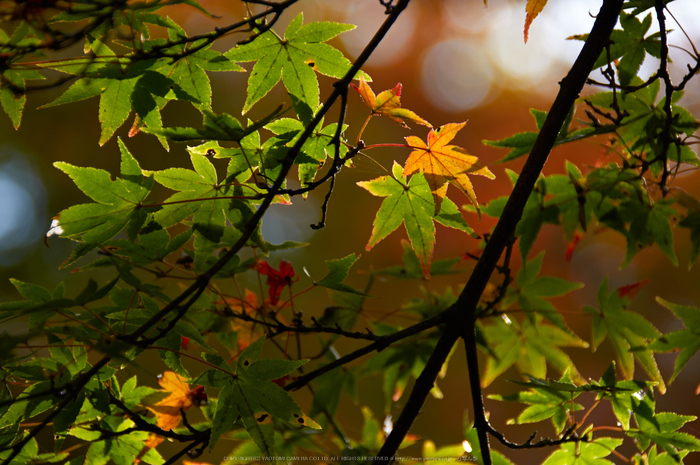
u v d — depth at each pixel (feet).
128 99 4.11
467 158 4.15
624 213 4.42
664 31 4.20
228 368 4.06
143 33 4.10
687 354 4.30
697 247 4.37
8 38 4.07
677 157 4.34
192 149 4.13
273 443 4.07
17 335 3.94
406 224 4.22
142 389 4.21
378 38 4.05
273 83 4.16
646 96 4.34
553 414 4.26
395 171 4.19
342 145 4.17
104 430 4.12
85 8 3.96
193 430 4.13
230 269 4.23
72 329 3.98
